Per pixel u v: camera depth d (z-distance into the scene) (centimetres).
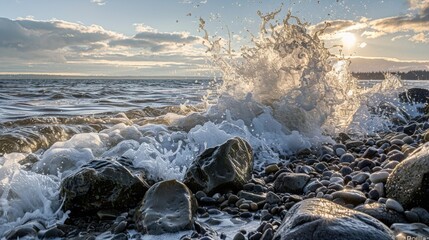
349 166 457
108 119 812
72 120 790
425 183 301
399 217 289
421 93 985
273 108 659
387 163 424
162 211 319
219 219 331
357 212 260
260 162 523
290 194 384
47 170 441
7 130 659
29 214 346
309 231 237
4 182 374
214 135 554
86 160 463
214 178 394
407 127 672
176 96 1945
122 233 309
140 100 1644
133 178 376
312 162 506
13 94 1936
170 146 550
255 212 348
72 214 359
